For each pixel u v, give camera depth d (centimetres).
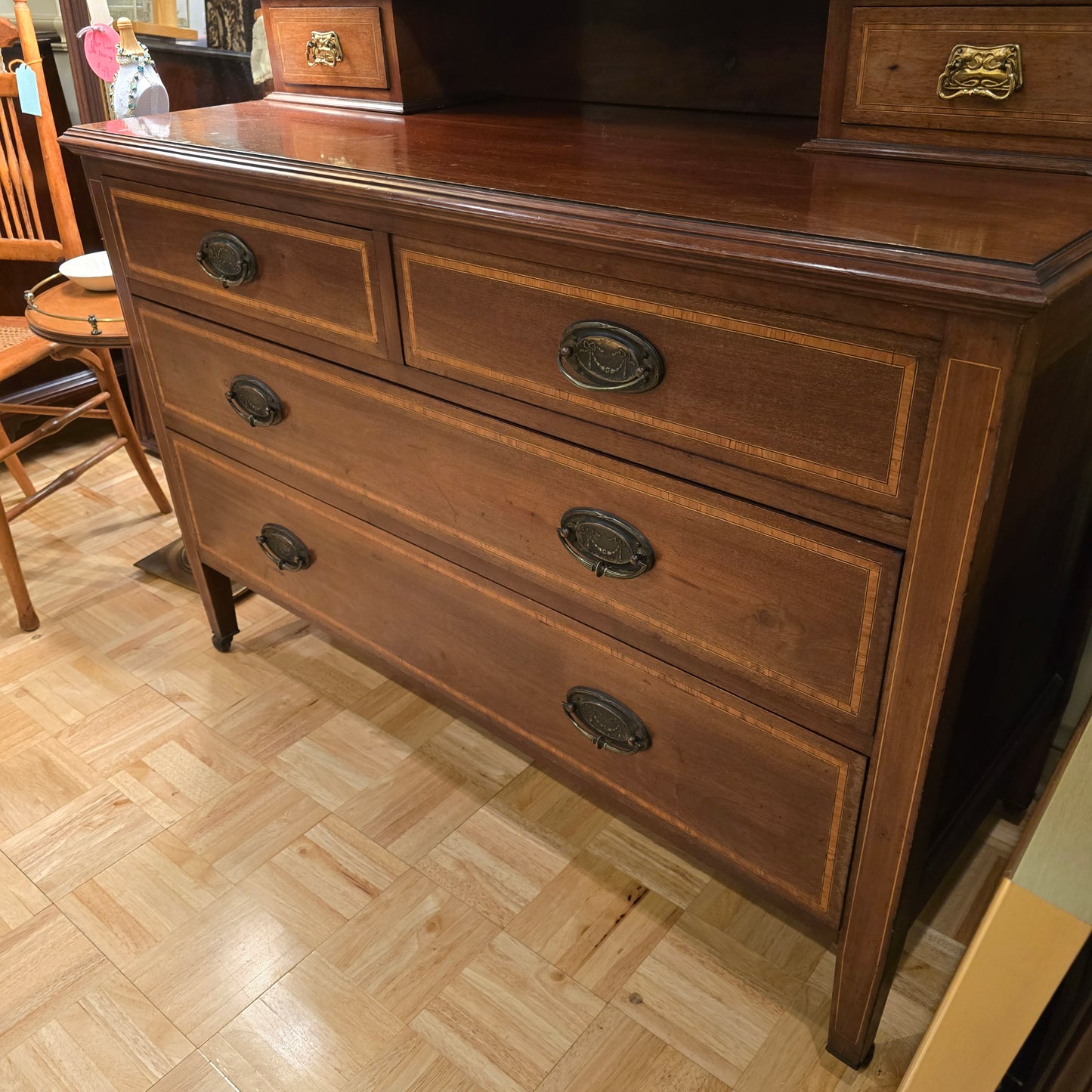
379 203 92
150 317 134
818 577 80
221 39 168
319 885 125
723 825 101
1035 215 74
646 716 102
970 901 121
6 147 177
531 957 116
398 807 136
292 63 136
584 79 132
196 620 176
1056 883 60
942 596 73
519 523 102
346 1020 110
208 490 146
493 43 136
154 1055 107
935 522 71
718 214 76
